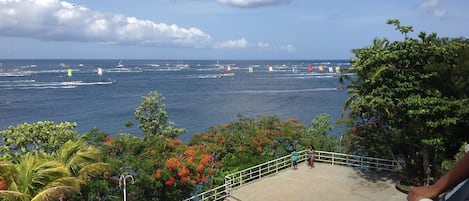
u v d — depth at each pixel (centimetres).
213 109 7300
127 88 11125
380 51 1983
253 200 1905
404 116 1952
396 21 1938
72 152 1592
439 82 1995
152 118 3173
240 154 2422
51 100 8519
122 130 5438
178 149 2170
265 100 8556
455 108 1853
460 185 170
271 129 2817
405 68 1936
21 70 19612
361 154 2584
